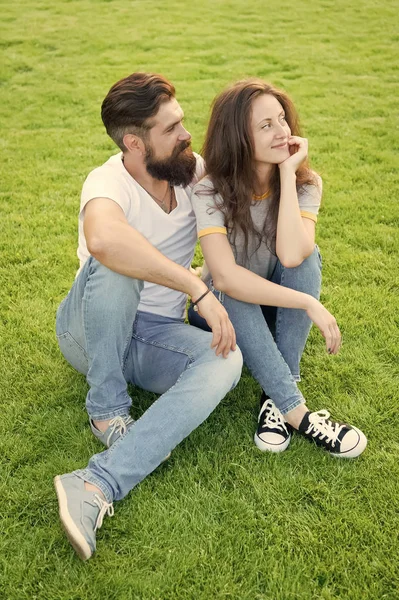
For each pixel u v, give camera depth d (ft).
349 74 28.17
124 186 8.08
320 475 7.77
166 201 8.45
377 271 12.33
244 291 7.93
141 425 7.23
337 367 9.66
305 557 6.73
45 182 17.20
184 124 21.81
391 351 9.95
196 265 12.93
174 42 34.22
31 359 9.86
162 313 8.59
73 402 9.01
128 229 7.35
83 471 7.09
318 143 19.76
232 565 6.67
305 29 36.88
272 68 29.27
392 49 32.30
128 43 34.22
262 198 8.59
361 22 38.37
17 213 15.24
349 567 6.61
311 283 8.42
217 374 7.49
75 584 6.45
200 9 42.70
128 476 7.09
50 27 38.01
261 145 7.97
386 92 25.36
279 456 8.02
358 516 7.17
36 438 8.34
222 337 7.49
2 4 45.06
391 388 9.16
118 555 6.77
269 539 6.95
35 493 7.51
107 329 7.32
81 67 29.86
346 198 15.83
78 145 20.17
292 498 7.45
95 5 44.68
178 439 7.31
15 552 6.81
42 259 13.01
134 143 7.86
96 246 7.15
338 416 8.71
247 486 7.64
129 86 7.63
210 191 8.26
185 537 6.95
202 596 6.31
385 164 17.99
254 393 9.25
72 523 6.51
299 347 8.57
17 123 22.43
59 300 11.55
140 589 6.38
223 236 8.17
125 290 7.27
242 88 7.98
